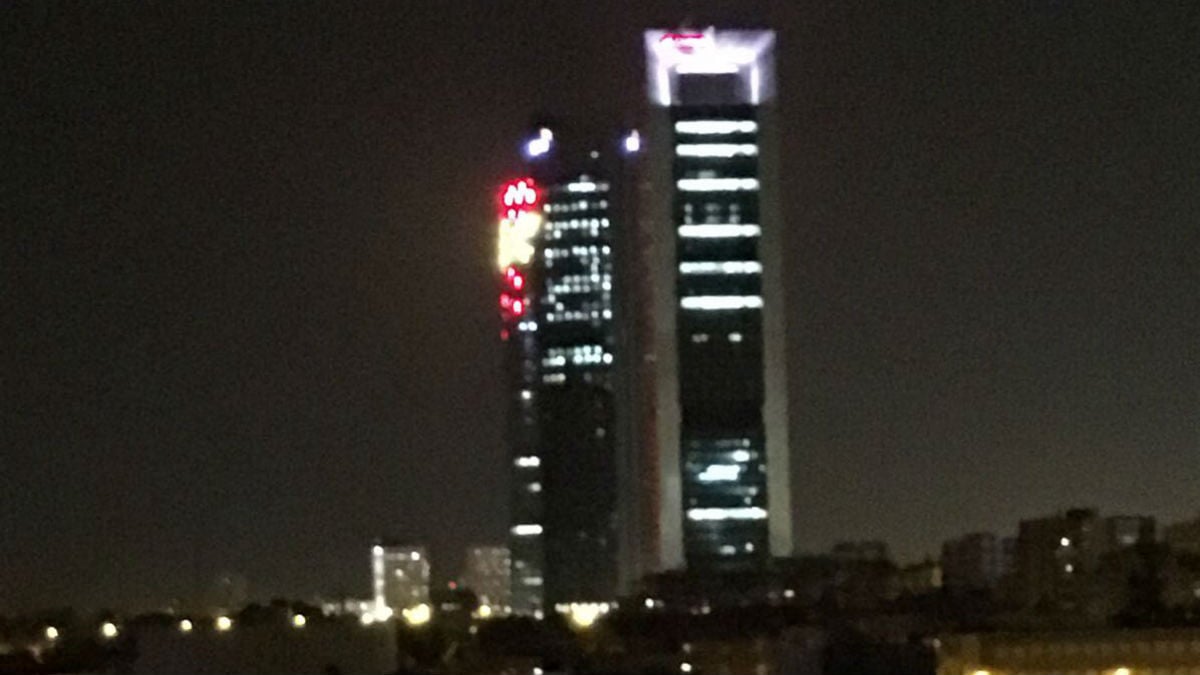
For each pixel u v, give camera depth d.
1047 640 166.00
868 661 192.75
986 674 168.00
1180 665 162.50
